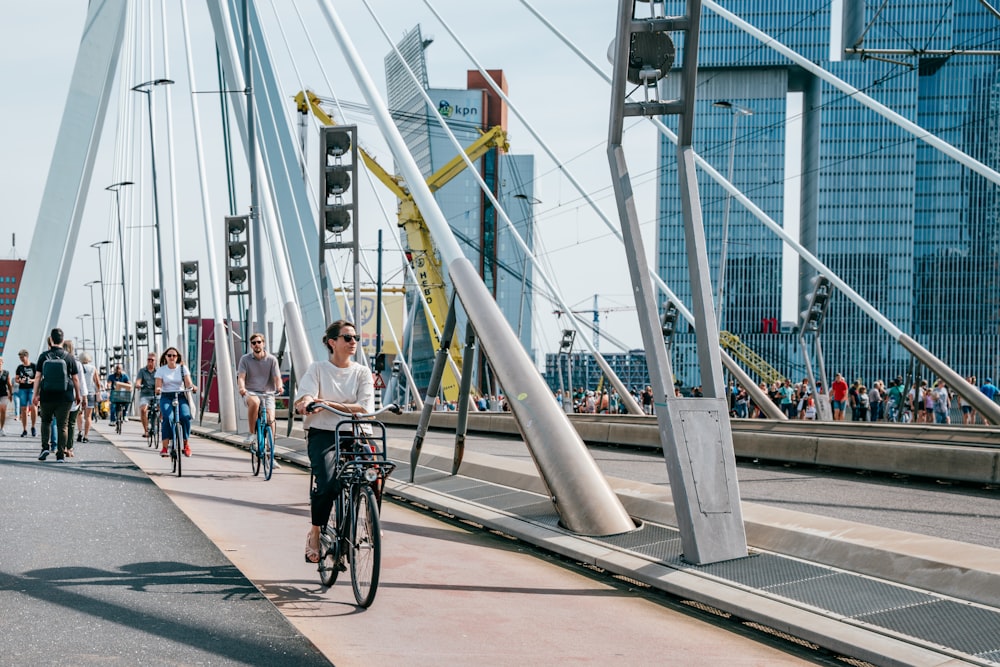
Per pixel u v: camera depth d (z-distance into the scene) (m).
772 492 11.71
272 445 13.48
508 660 4.90
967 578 5.56
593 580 7.00
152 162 40.56
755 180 144.12
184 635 5.07
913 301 142.62
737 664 4.95
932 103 140.12
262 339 13.69
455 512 9.97
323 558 6.47
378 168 72.56
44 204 36.12
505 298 145.00
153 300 41.91
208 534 8.38
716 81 143.75
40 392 14.83
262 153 33.62
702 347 7.37
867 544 6.41
